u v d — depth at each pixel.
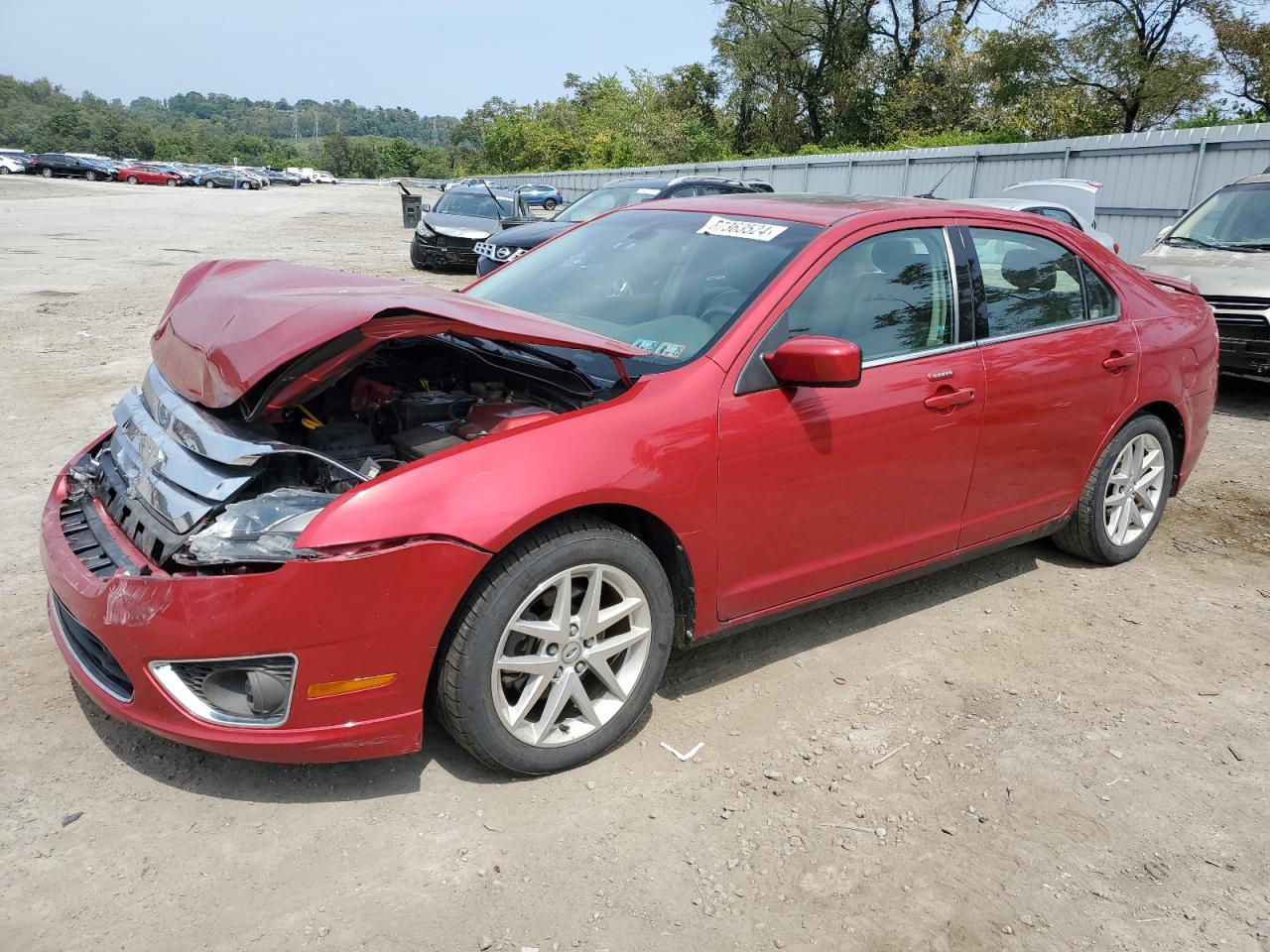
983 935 2.38
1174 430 4.78
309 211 36.88
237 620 2.39
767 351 3.12
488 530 2.52
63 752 2.88
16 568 4.11
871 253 3.46
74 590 2.62
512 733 2.73
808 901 2.45
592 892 2.43
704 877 2.51
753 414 3.04
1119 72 25.89
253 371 2.63
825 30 41.69
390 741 2.59
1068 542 4.60
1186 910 2.49
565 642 2.77
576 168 67.44
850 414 3.27
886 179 21.75
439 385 3.47
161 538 2.60
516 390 3.27
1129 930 2.41
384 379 3.45
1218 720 3.40
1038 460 4.04
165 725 2.52
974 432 3.69
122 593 2.49
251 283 3.34
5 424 6.30
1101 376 4.16
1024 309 3.94
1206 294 8.02
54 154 66.19
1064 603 4.28
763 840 2.66
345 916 2.31
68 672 3.32
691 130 48.00
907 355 3.48
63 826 2.56
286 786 2.77
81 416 6.56
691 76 49.12
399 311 2.65
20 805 2.63
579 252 4.04
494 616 2.60
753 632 3.89
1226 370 8.05
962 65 35.38
